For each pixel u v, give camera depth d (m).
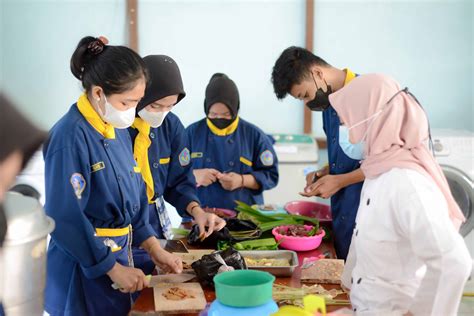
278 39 4.62
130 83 1.83
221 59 4.64
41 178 3.50
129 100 1.87
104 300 1.96
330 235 2.52
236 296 1.42
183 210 2.55
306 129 4.71
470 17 4.55
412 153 1.69
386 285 1.63
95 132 1.91
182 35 4.60
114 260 1.86
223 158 3.38
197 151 3.40
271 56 4.64
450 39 4.60
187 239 2.43
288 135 4.47
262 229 2.48
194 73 4.66
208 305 1.70
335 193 2.54
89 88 1.88
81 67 1.91
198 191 3.28
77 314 1.95
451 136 4.06
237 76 4.67
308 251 2.32
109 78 1.81
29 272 1.26
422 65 4.64
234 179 3.23
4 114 1.37
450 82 4.67
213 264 1.85
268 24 4.60
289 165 4.37
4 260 1.21
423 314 1.53
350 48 4.63
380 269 1.65
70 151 1.82
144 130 2.37
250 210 2.74
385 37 4.61
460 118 4.71
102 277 1.96
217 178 3.24
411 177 1.60
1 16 4.11
